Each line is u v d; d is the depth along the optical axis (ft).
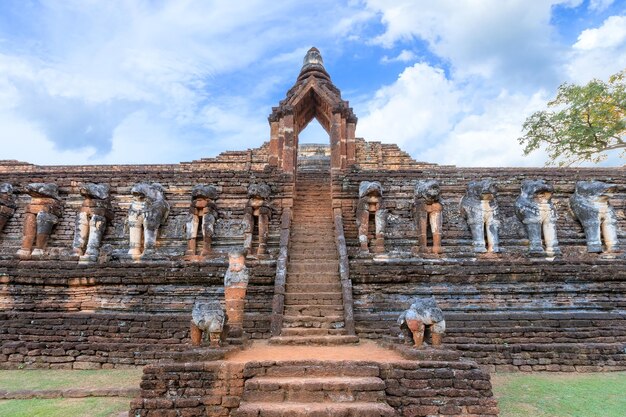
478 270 39.60
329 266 41.34
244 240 45.80
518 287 39.19
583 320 35.24
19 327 35.14
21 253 45.03
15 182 52.01
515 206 47.29
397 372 21.84
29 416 21.48
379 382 20.47
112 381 27.81
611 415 21.12
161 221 48.47
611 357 31.37
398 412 20.89
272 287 39.50
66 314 36.83
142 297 39.93
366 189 45.91
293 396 20.25
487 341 33.19
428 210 45.55
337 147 57.36
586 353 31.50
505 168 53.78
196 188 46.21
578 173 51.83
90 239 45.70
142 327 35.09
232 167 70.69
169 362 22.86
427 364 21.86
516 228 48.37
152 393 21.80
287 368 22.13
